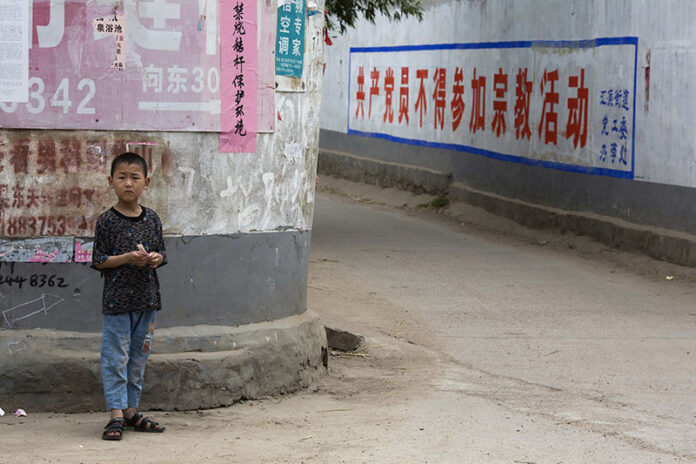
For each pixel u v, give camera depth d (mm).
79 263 6133
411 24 18297
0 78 5977
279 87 6609
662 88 12055
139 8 6133
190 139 6289
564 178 14078
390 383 7066
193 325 6359
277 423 5918
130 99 6152
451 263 12336
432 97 17703
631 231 12500
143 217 5613
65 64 6043
